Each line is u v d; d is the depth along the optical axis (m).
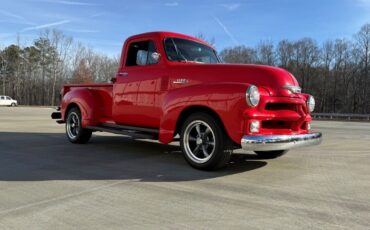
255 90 4.91
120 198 4.15
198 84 5.55
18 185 4.71
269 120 5.13
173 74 5.98
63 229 3.25
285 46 68.06
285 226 3.31
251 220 3.45
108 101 7.50
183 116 5.73
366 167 5.93
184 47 6.54
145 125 6.54
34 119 18.31
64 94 8.96
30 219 3.49
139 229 3.25
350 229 3.25
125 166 5.85
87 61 67.19
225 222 3.40
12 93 81.44
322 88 66.44
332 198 4.15
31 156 6.78
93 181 4.91
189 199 4.10
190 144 5.63
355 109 62.66
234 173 5.35
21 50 79.69
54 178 5.07
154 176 5.17
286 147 5.11
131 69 6.76
